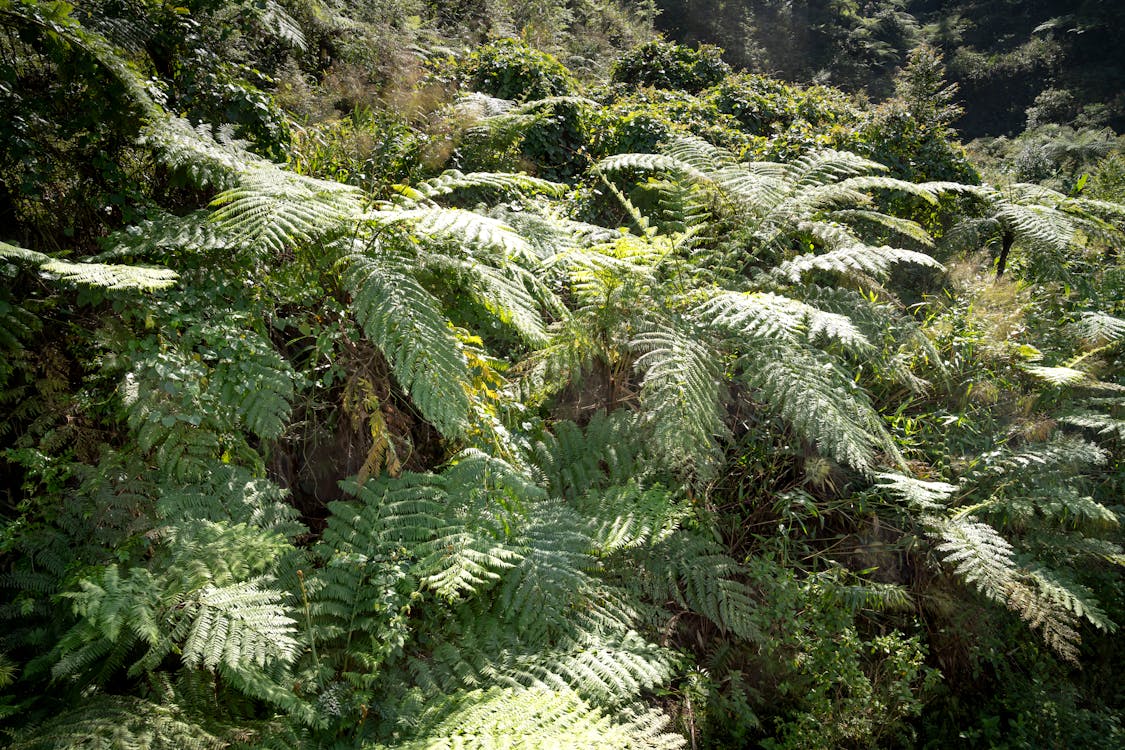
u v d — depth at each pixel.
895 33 43.62
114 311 2.78
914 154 7.50
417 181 4.73
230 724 2.22
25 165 2.88
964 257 6.12
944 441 4.29
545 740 2.16
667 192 4.64
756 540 3.78
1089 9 44.97
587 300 3.71
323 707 2.34
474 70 7.10
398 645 2.52
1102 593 4.03
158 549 2.47
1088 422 4.31
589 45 12.90
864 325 4.18
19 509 2.40
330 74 6.07
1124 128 39.19
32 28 2.97
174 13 4.03
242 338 2.81
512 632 2.76
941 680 3.72
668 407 3.23
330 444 3.28
